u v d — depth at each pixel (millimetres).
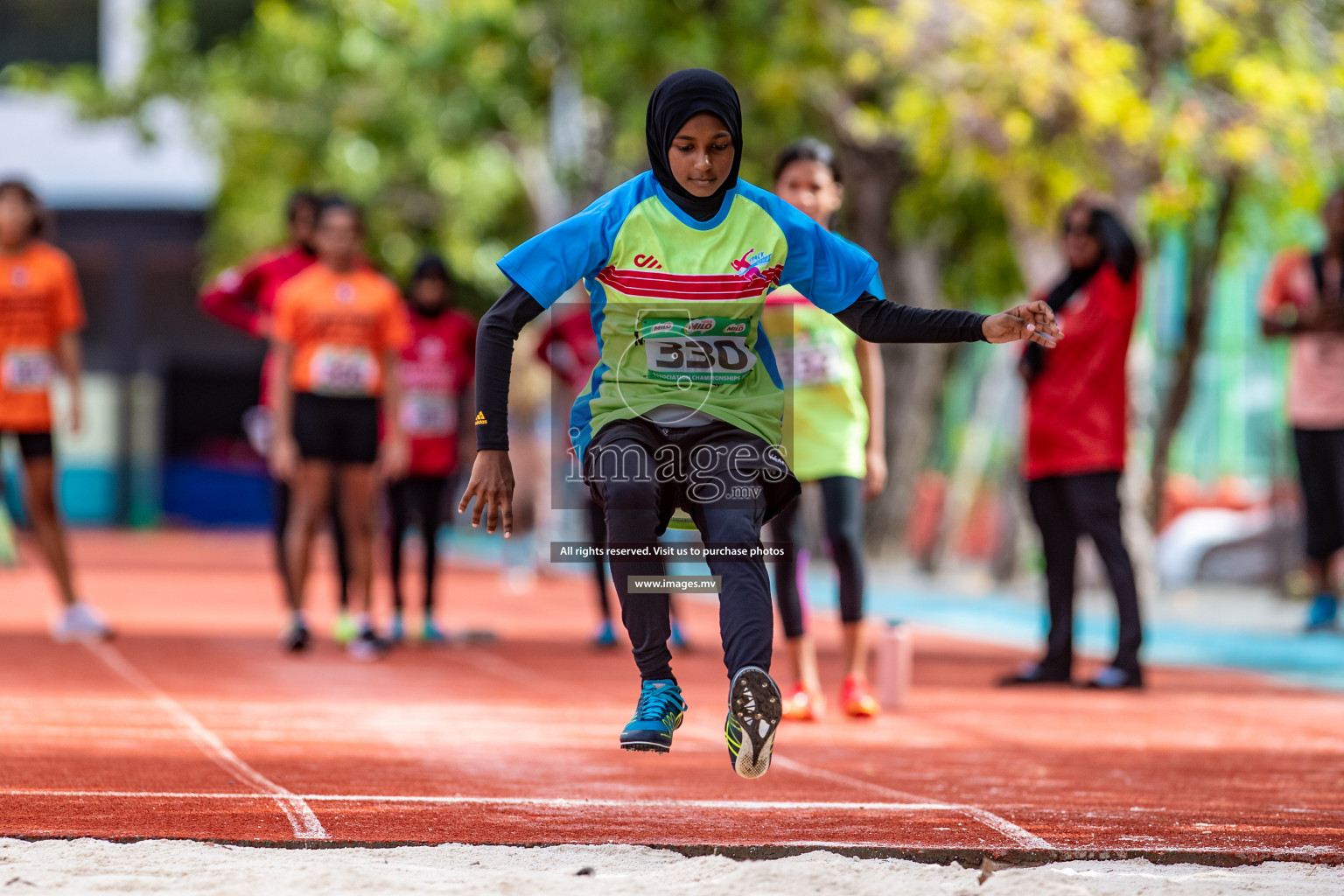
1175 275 51375
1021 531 45875
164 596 41875
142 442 101688
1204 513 47375
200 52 88812
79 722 17953
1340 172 38531
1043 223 38031
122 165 101750
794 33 42969
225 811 12281
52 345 28047
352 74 67500
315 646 28562
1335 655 26594
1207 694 23312
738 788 14273
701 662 27172
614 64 49906
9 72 101688
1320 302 29391
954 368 65875
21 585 45219
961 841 11617
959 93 36688
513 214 73250
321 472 26516
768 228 11758
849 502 19828
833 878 10023
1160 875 10453
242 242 75562
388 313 26734
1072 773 15617
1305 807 13719
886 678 20953
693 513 11617
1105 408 23547
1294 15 36656
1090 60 34000
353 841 10938
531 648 29438
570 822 12203
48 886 9484
